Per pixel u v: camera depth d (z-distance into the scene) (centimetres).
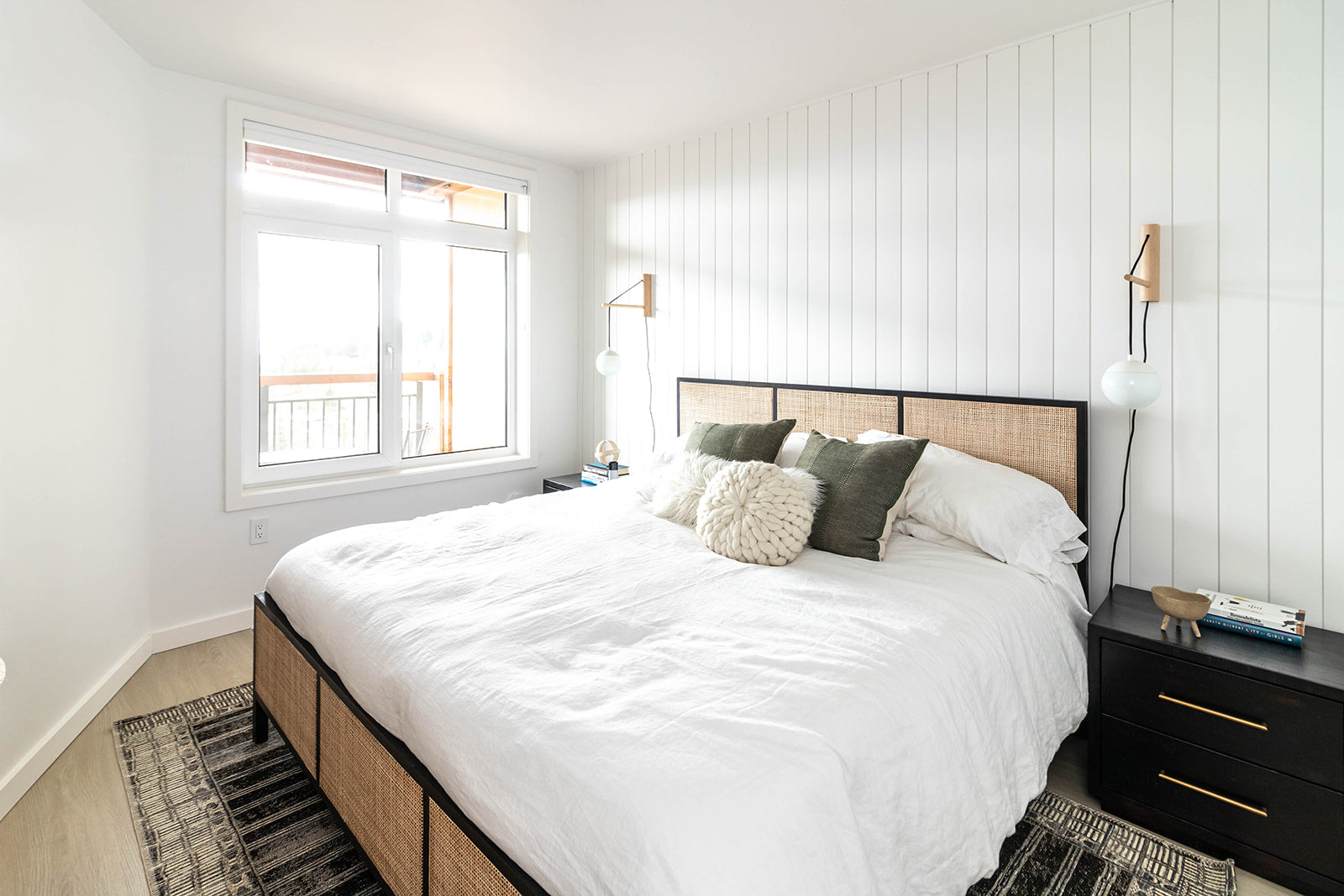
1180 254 214
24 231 202
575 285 435
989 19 230
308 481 342
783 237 319
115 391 259
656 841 96
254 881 167
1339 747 155
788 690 130
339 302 350
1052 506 225
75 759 216
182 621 303
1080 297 234
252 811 192
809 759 113
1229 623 187
